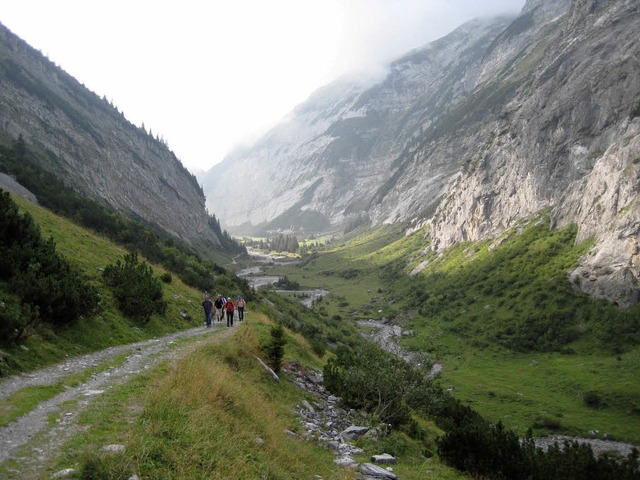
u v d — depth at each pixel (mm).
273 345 27078
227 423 13867
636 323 105188
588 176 151875
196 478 10000
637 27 170500
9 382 13719
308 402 24531
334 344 73875
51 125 197875
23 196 53438
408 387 26719
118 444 9938
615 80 162500
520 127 197500
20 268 21375
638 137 131875
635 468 24969
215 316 40906
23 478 8086
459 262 191000
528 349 113625
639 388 79812
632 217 120062
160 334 28016
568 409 78250
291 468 13703
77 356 18812
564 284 129500
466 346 122188
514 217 188000
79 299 21656
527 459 21094
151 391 13664
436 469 19219
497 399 84500
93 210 66750
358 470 16000
